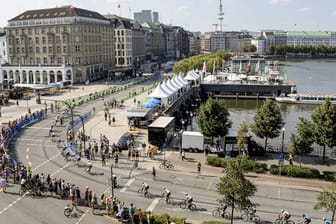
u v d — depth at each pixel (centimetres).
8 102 10775
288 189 4412
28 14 16538
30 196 4197
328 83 18650
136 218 3541
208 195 4231
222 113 5972
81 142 6069
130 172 4991
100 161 5444
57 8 16325
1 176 4697
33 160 5478
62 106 9869
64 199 4122
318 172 4759
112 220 3612
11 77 16350
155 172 4806
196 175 4872
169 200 4084
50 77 15738
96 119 8331
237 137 5772
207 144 6112
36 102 10719
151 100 8438
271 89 14062
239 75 16550
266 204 4000
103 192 4309
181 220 3419
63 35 15512
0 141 6347
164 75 19388
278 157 5706
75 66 15512
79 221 3591
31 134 7012
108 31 18538
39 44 16025
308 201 4091
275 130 5903
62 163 5347
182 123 8506
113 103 9844
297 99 12962
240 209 3294
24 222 3572
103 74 17525
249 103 13075
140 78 17688
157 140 6131
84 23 15962
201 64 18012
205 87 14438
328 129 5259
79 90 13462
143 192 4250
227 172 3291
